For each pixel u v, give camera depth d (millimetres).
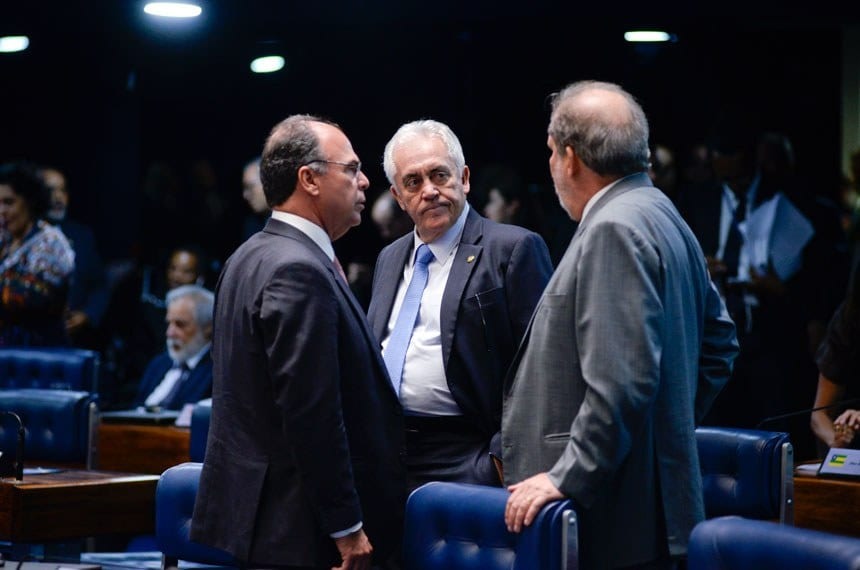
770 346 10383
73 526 6980
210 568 7125
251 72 12906
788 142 10969
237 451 5215
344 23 12367
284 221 5391
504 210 11547
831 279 10516
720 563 4062
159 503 5879
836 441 6895
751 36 11156
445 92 12188
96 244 13203
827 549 3740
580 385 4762
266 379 5168
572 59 11727
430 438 5867
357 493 5199
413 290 5992
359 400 5258
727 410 10422
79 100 13445
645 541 4738
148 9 11969
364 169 12453
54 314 11719
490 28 11953
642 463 4742
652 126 11328
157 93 13266
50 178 12977
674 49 11359
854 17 10844
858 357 7629
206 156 13195
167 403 10664
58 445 8703
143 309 12945
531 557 4473
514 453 4895
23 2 12992
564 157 4996
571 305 4762
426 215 5855
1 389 9953
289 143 5398
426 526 4852
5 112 13719
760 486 5832
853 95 11000
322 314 5059
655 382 4523
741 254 10586
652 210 4789
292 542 5066
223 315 5371
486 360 5816
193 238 13234
